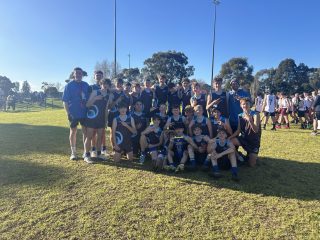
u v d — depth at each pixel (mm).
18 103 44969
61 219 4566
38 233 4219
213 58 34281
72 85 7246
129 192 5480
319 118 11430
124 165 7062
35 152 8164
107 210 4836
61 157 7684
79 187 5707
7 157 7594
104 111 7320
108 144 9320
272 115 13547
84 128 7441
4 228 4309
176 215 4695
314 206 5012
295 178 6301
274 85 56594
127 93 8859
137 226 4398
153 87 9375
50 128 12625
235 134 7020
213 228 4355
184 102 9094
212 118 7078
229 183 5973
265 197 5348
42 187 5672
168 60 62000
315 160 7617
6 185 5738
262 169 6848
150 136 7113
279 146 9211
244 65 55344
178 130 6770
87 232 4254
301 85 56562
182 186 5777
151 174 6438
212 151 6363
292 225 4418
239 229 4324
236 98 7383
